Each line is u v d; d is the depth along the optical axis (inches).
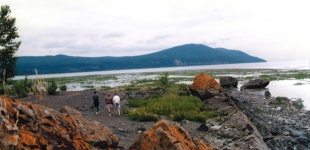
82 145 334.0
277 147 635.5
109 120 919.0
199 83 1336.1
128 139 645.9
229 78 2423.7
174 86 1980.8
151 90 1781.5
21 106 304.3
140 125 855.1
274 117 1038.4
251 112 1116.5
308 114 1101.7
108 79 4485.7
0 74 1628.9
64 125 341.4
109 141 386.9
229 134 673.6
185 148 356.2
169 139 354.9
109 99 1046.4
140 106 1242.0
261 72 4758.9
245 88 2224.4
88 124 382.6
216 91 1275.8
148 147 357.1
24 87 1540.4
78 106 1239.5
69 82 4013.3
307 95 1695.4
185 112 1043.9
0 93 928.9
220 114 1052.5
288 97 1628.9
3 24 1769.2
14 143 249.6
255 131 667.4
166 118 986.7
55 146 299.7
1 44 1769.2
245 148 568.4
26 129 289.6
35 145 282.2
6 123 258.2
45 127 309.6
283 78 3117.6
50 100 1366.9
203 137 693.3
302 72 4237.2
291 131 801.6
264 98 1579.7
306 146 677.3
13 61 1749.5
